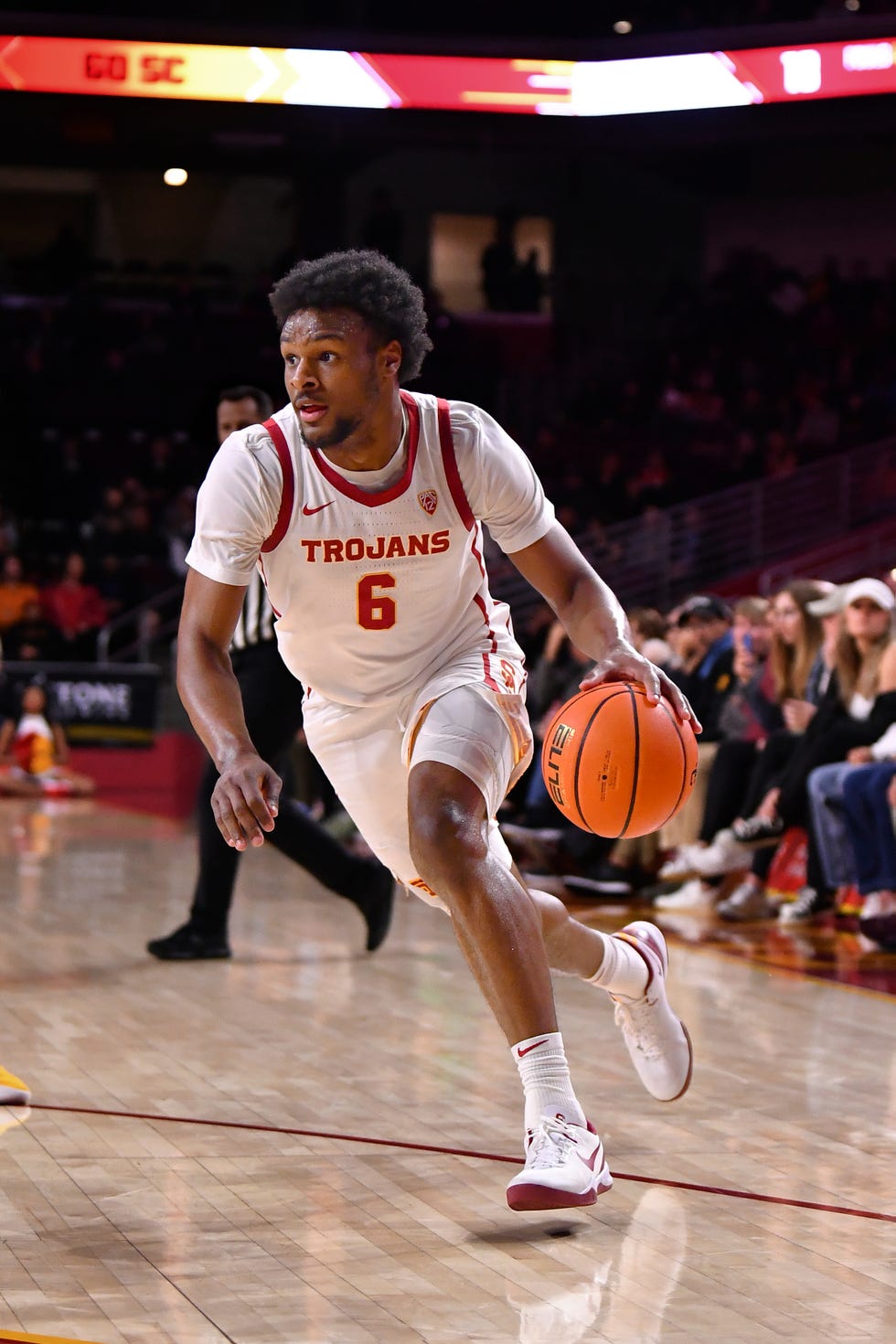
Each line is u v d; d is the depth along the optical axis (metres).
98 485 16.33
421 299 2.58
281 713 4.91
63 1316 2.15
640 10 16.91
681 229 18.39
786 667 6.36
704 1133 3.13
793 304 17.16
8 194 18.48
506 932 2.47
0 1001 4.41
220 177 18.70
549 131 14.75
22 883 6.91
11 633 13.44
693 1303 2.23
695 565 13.99
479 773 2.60
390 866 2.93
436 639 2.78
